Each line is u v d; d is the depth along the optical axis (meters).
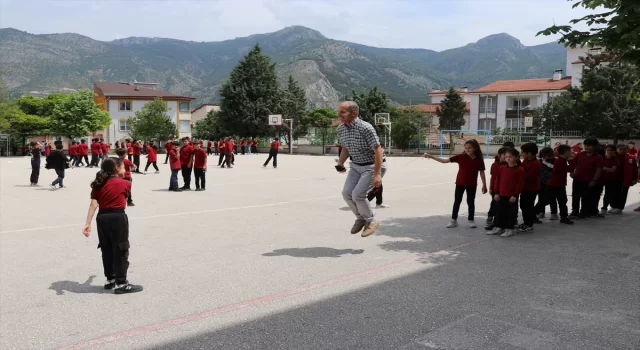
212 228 8.93
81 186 17.72
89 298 4.98
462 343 3.80
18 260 6.59
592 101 40.66
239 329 4.12
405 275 5.71
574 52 68.00
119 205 5.16
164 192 15.38
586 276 5.65
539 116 52.09
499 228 8.19
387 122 54.19
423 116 62.91
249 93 68.44
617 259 6.48
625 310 4.53
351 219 9.95
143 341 3.90
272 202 12.75
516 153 7.91
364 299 4.85
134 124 62.75
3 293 5.15
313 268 6.04
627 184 10.73
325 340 3.88
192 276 5.74
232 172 24.64
